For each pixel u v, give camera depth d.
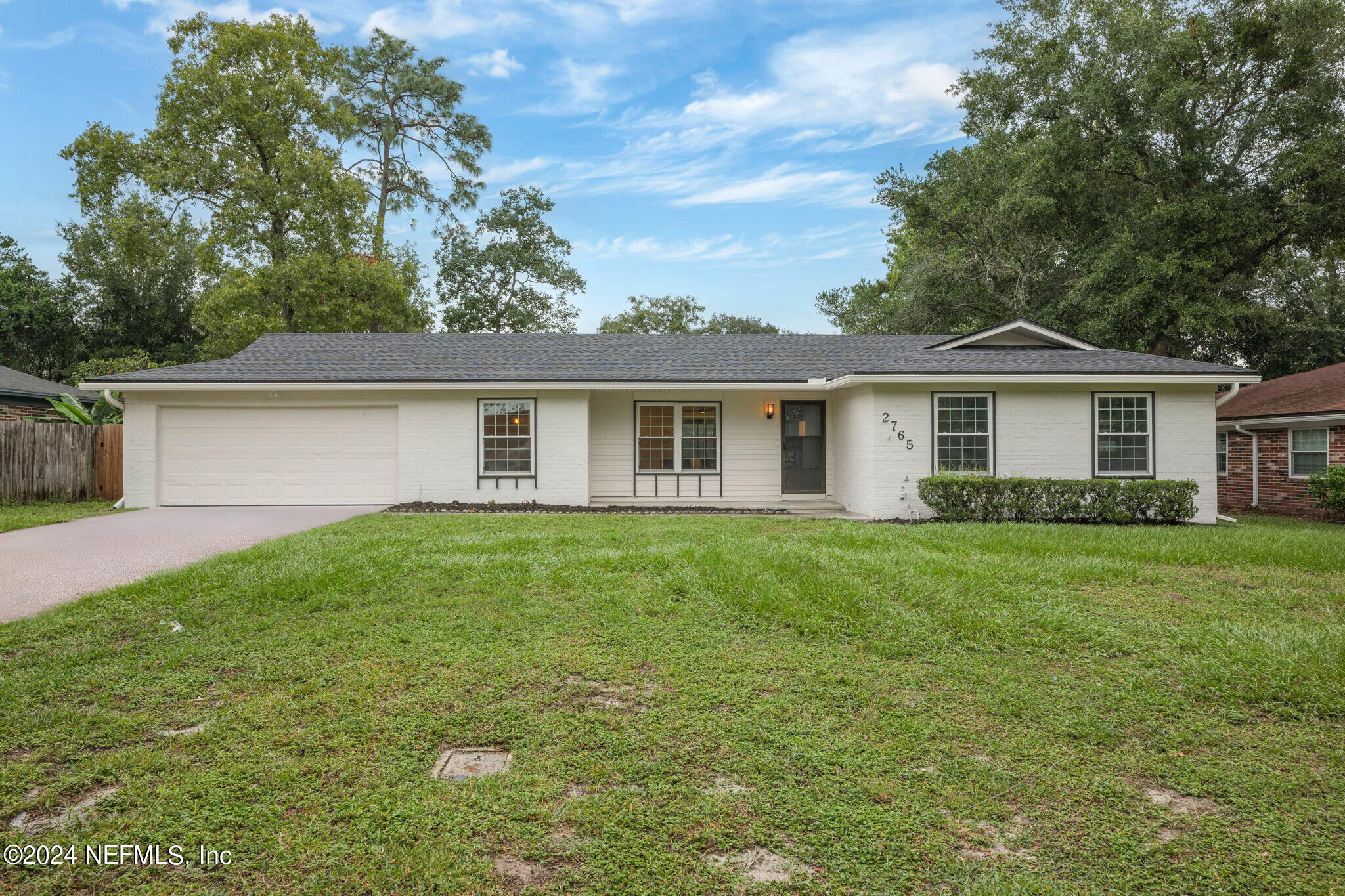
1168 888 2.31
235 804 2.79
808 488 15.53
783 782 2.99
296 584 6.11
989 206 23.42
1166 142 20.34
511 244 34.16
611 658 4.49
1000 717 3.67
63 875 2.36
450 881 2.33
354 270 23.98
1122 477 12.82
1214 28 19.44
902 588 6.07
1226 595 6.24
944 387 12.77
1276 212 19.41
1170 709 3.78
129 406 13.34
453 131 32.12
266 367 14.16
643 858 2.47
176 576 6.44
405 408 13.91
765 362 15.47
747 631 5.07
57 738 3.36
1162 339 21.20
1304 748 3.36
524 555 7.59
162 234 24.03
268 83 24.11
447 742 3.37
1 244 32.12
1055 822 2.71
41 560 7.67
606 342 17.11
